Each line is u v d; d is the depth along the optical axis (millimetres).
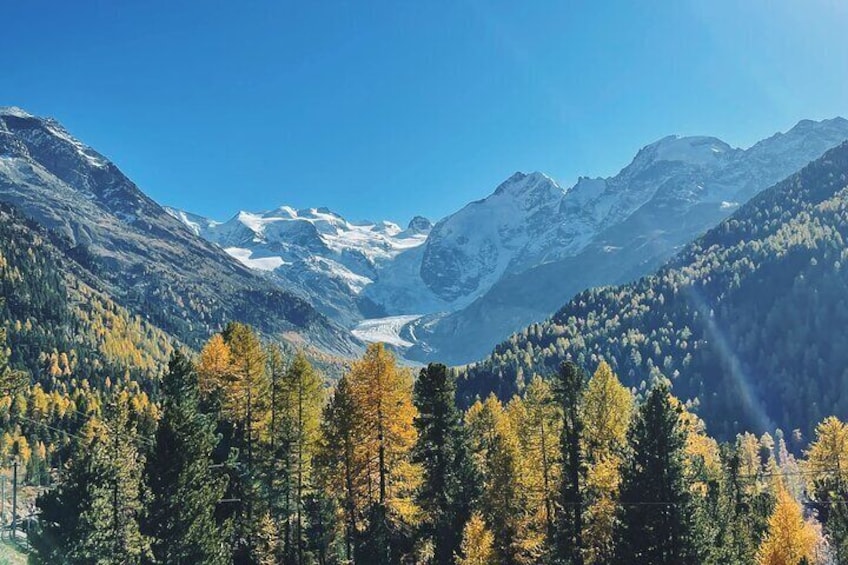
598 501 54875
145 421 60719
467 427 66188
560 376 59625
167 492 39906
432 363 58438
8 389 57344
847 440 76562
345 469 56156
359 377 55188
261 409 60500
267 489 57219
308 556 56344
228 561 44656
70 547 47250
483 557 49188
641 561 41656
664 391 44438
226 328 66312
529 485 59625
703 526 42188
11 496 102250
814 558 68438
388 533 55500
